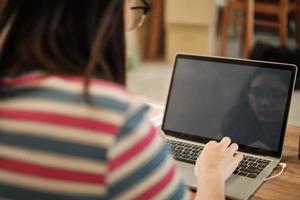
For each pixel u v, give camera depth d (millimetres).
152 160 560
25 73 582
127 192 537
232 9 4387
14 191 537
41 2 588
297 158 1129
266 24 4531
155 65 4703
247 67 1192
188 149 1169
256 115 1156
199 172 892
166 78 4164
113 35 598
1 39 602
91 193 524
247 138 1155
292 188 985
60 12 578
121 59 621
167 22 4688
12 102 561
